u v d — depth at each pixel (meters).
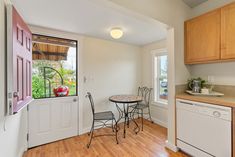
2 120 1.17
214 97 1.86
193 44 2.19
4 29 1.18
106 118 2.50
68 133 2.70
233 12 1.71
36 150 2.24
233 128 1.48
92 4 1.72
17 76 1.30
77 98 2.82
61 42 2.69
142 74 3.96
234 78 1.96
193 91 2.21
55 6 1.76
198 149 1.82
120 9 1.62
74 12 1.93
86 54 2.97
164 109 3.30
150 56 3.69
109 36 3.02
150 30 2.66
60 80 2.70
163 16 2.01
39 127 2.40
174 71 2.19
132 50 3.77
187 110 1.96
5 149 1.28
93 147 2.32
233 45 1.72
